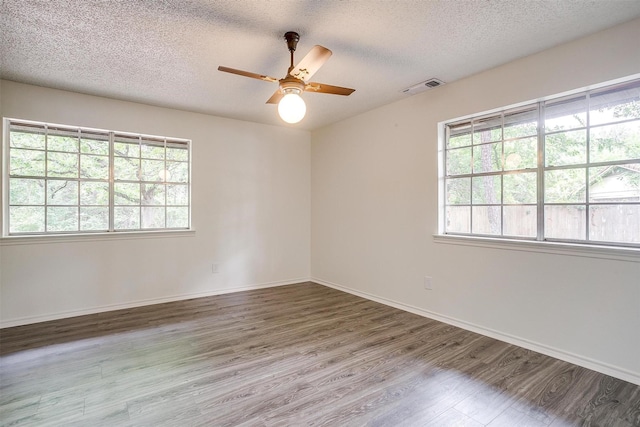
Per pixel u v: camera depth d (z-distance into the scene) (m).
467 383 2.23
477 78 3.12
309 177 5.44
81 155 3.74
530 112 2.87
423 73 3.12
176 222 4.33
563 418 1.87
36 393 2.12
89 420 1.85
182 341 2.94
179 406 1.98
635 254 2.20
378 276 4.20
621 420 1.85
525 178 2.91
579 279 2.48
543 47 2.62
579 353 2.48
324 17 2.21
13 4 2.05
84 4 2.06
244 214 4.78
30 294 3.39
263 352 2.72
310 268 5.44
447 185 3.52
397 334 3.11
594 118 2.51
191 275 4.36
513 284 2.88
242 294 4.56
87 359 2.59
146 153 4.12
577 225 2.60
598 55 2.38
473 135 3.30
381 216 4.15
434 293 3.53
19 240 3.34
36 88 3.42
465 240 3.23
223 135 4.59
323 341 2.94
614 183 2.42
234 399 2.05
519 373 2.36
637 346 2.21
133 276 3.96
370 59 2.83
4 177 3.32
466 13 2.16
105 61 2.87
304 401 2.03
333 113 4.42
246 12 2.15
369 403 2.01
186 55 2.76
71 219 3.69
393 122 3.97
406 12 2.15
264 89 3.52
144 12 2.15
